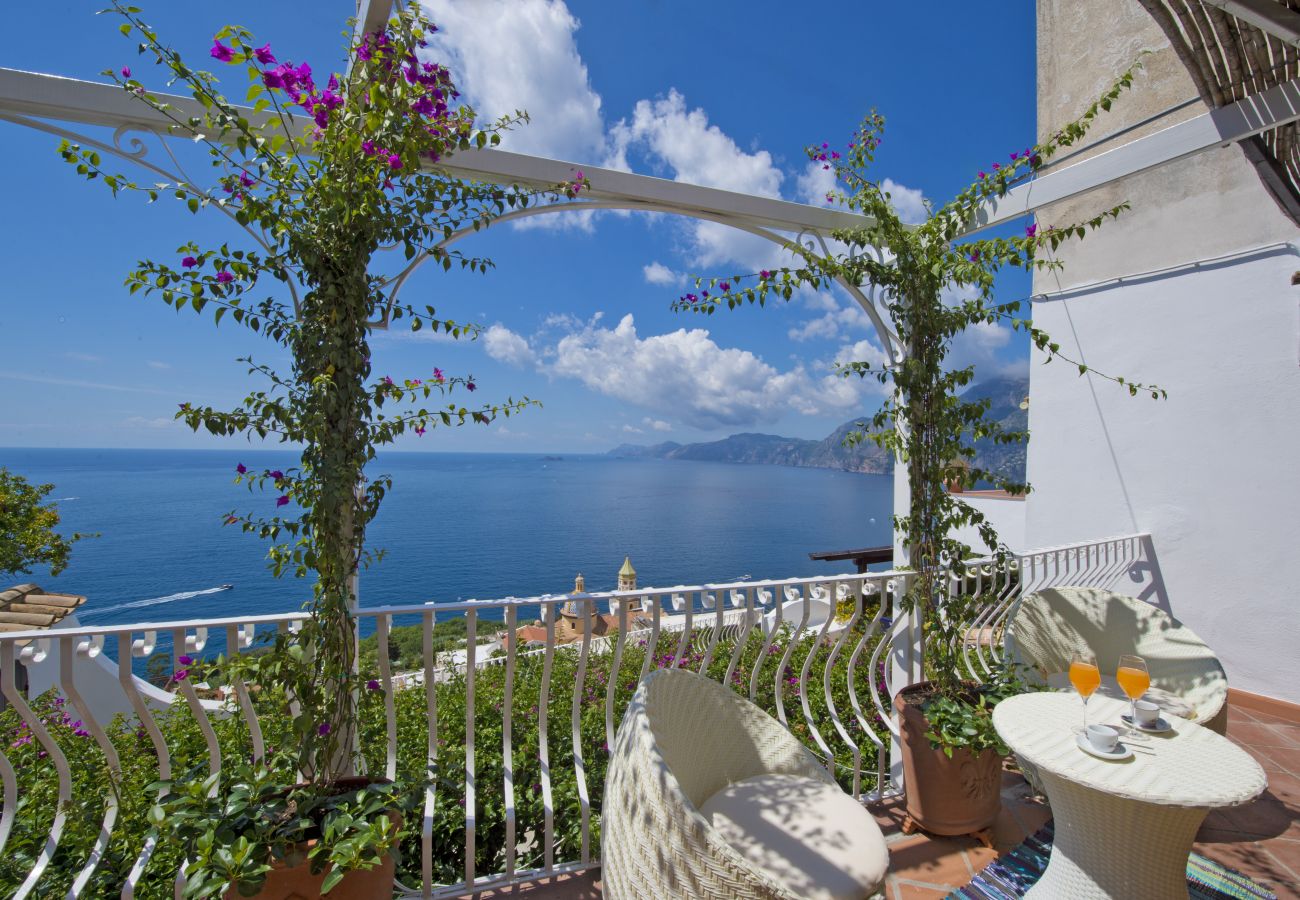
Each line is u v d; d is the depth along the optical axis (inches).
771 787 69.4
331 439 68.1
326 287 69.7
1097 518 176.4
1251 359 147.2
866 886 55.7
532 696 149.7
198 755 108.1
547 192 92.4
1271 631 143.7
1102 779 62.8
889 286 103.0
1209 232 154.2
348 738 72.8
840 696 149.7
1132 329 169.0
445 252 79.1
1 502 510.9
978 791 85.6
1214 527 153.1
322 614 67.2
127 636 64.5
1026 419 194.5
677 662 87.4
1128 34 171.8
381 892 60.6
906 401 104.7
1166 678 110.1
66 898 63.8
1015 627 120.7
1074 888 68.3
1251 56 81.4
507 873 77.8
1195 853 87.9
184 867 56.6
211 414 64.7
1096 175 102.3
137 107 70.8
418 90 71.5
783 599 94.0
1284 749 124.5
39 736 64.0
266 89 69.3
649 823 54.7
